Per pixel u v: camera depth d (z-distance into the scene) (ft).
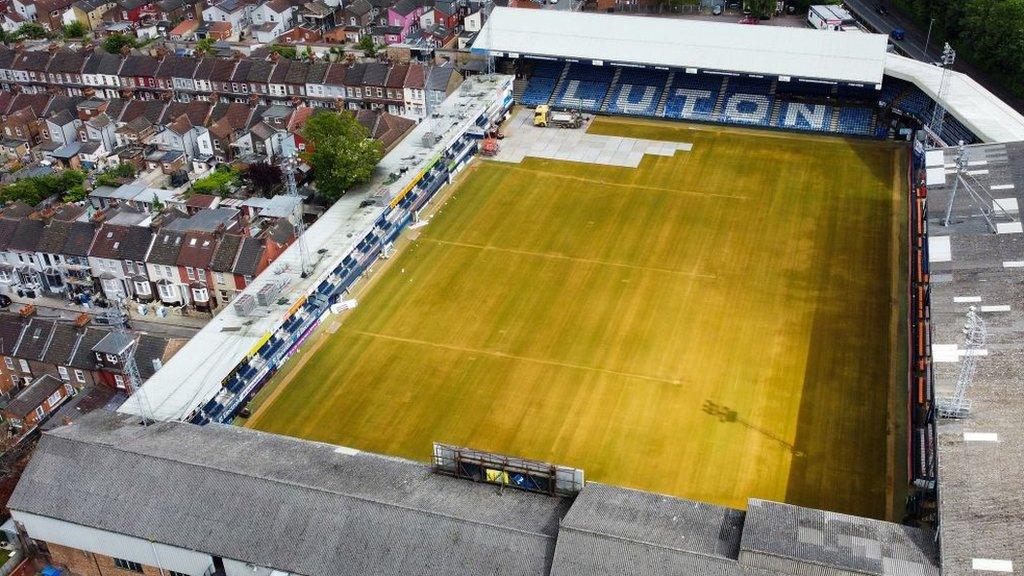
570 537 217.97
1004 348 275.18
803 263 386.93
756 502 227.61
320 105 592.19
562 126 524.93
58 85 640.58
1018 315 289.94
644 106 535.19
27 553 261.03
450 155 472.85
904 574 202.80
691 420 301.43
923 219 382.83
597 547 215.72
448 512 230.68
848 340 337.52
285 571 227.40
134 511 242.58
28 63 640.99
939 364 271.28
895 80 506.48
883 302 358.43
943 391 258.78
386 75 574.56
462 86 536.42
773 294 366.63
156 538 237.45
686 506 230.27
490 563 219.61
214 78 604.90
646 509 229.04
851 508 264.11
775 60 509.35
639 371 325.62
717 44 526.57
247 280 395.55
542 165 483.10
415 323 358.84
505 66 579.48
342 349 345.51
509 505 235.61
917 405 290.35
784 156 481.46
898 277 374.43
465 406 312.29
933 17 628.69
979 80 568.00
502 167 482.69
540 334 348.38
